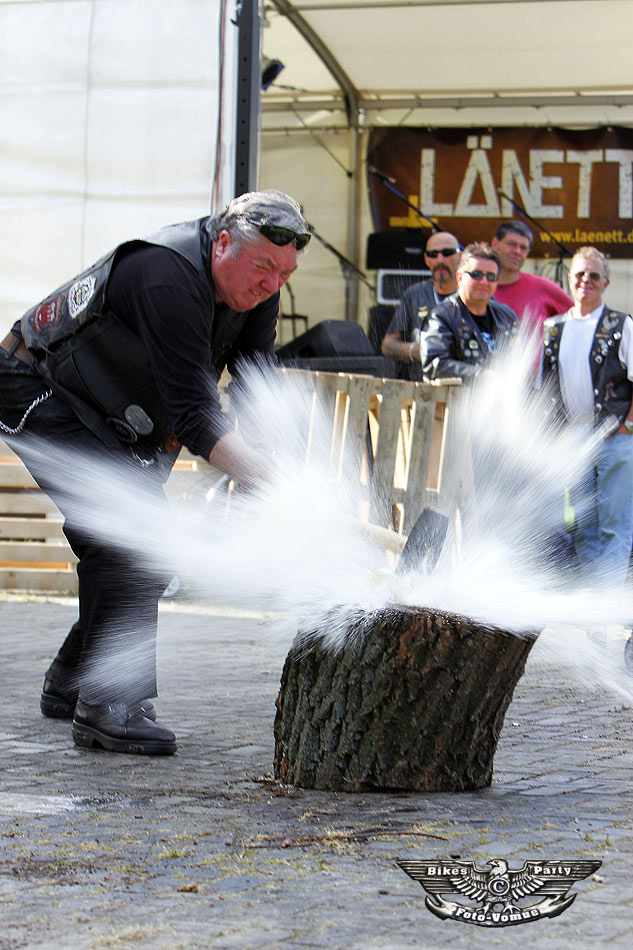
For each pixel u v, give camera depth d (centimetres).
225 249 333
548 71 1281
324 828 271
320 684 308
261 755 354
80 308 350
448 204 1362
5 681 477
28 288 754
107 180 744
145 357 344
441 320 586
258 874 234
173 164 737
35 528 805
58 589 797
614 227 1338
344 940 197
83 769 333
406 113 1370
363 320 1373
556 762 349
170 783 316
